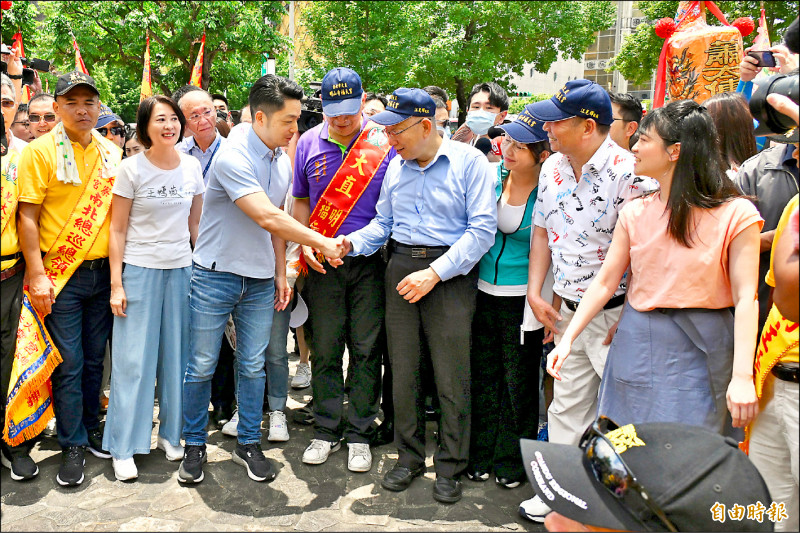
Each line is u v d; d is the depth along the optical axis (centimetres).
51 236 287
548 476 134
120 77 2134
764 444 192
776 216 226
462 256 263
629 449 131
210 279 287
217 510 267
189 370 292
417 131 264
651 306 209
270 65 788
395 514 267
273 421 344
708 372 204
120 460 293
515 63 1794
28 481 288
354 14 1462
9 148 276
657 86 360
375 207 308
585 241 251
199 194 322
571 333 220
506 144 277
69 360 291
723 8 1391
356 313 308
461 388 275
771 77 176
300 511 267
